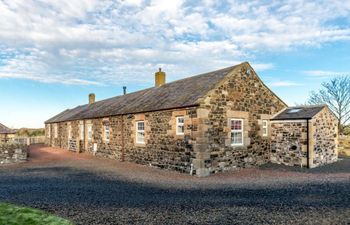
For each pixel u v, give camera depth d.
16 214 6.33
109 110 22.86
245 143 15.70
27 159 21.53
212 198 9.08
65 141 30.73
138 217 7.18
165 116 15.83
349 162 17.83
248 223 6.68
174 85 20.14
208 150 13.78
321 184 11.10
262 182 11.76
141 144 17.89
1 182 12.31
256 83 16.64
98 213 7.52
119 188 10.83
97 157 22.69
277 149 16.95
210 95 14.06
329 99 35.16
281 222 6.70
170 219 7.02
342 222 6.64
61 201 8.80
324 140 16.77
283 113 17.45
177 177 13.20
